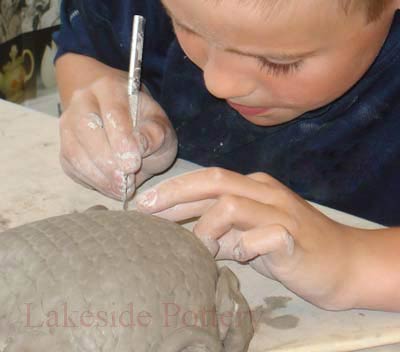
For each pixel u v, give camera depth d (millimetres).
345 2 500
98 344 418
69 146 705
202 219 553
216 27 505
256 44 510
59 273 429
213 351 439
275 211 557
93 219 469
